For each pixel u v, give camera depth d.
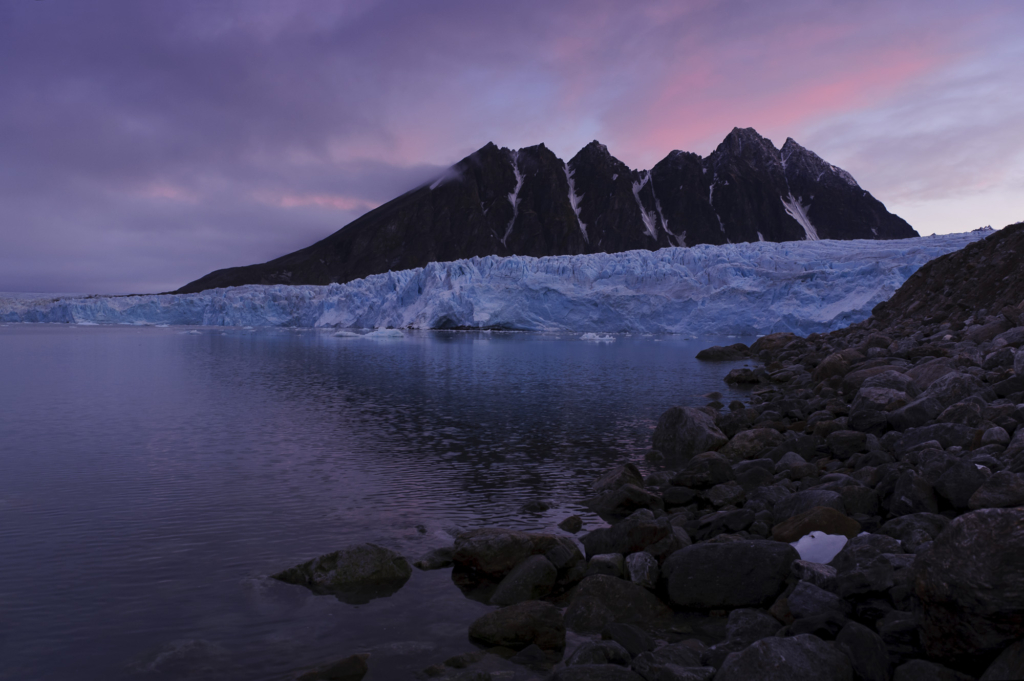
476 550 7.05
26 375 28.69
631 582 6.44
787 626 5.14
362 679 4.95
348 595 6.57
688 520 8.41
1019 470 6.64
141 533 8.32
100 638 5.59
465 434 15.12
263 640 5.61
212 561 7.40
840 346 29.42
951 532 4.31
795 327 49.69
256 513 9.20
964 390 10.91
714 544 6.53
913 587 4.62
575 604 6.14
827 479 8.66
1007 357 13.61
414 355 40.16
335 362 35.22
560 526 8.71
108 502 9.69
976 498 5.80
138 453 13.08
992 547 4.04
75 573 7.01
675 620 6.00
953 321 25.53
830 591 5.40
